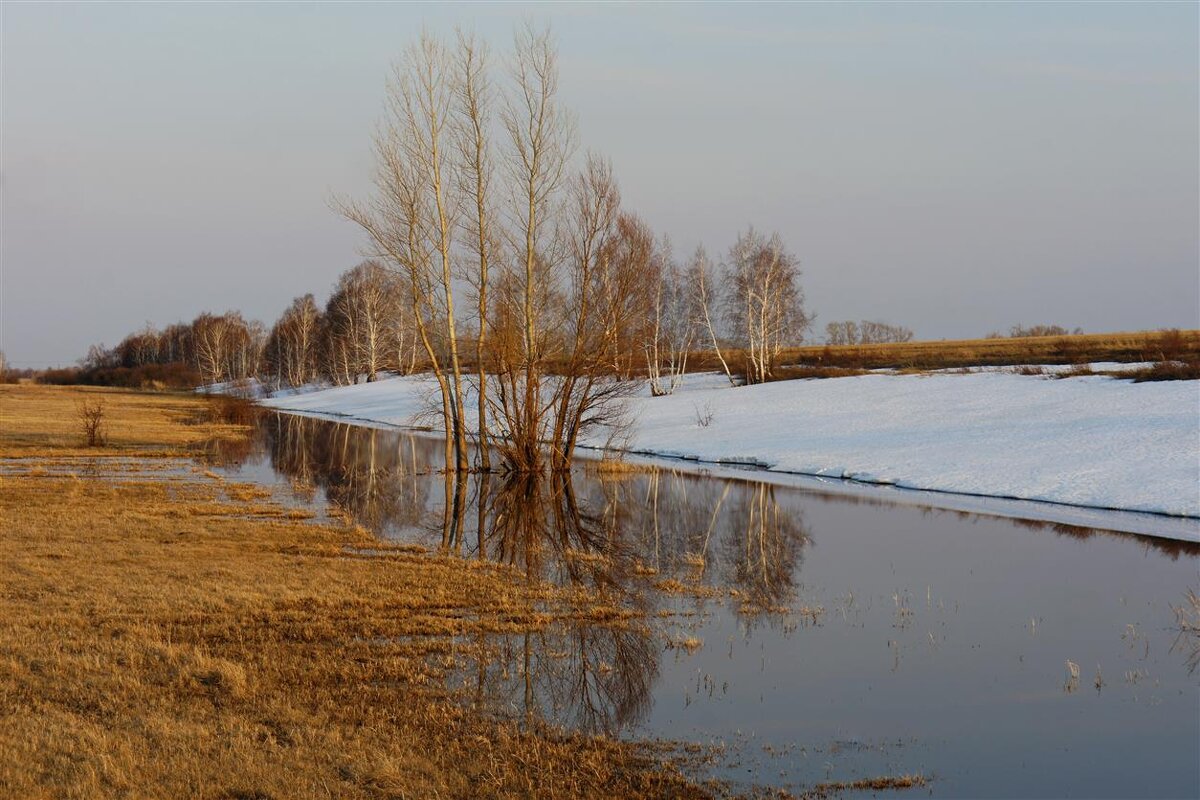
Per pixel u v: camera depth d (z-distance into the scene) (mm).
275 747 8664
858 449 37562
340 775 8195
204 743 8695
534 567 18516
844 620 14734
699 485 32094
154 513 22922
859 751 9625
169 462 37094
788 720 10438
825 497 28953
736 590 16484
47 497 25094
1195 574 18203
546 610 14695
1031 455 32531
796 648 13172
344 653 12062
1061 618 14953
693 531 23266
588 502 28344
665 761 9180
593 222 33812
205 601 14031
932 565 19094
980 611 15352
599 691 11141
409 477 34406
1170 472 28047
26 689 9953
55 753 8258
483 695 10781
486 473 35250
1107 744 9938
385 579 16141
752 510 26562
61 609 13305
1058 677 12055
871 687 11594
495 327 34812
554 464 34438
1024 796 8641
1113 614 15219
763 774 8977
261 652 11859
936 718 10586
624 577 17672
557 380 35750
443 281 34344
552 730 9781
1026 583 17422
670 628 14047
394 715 9852
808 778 8922
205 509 23891
